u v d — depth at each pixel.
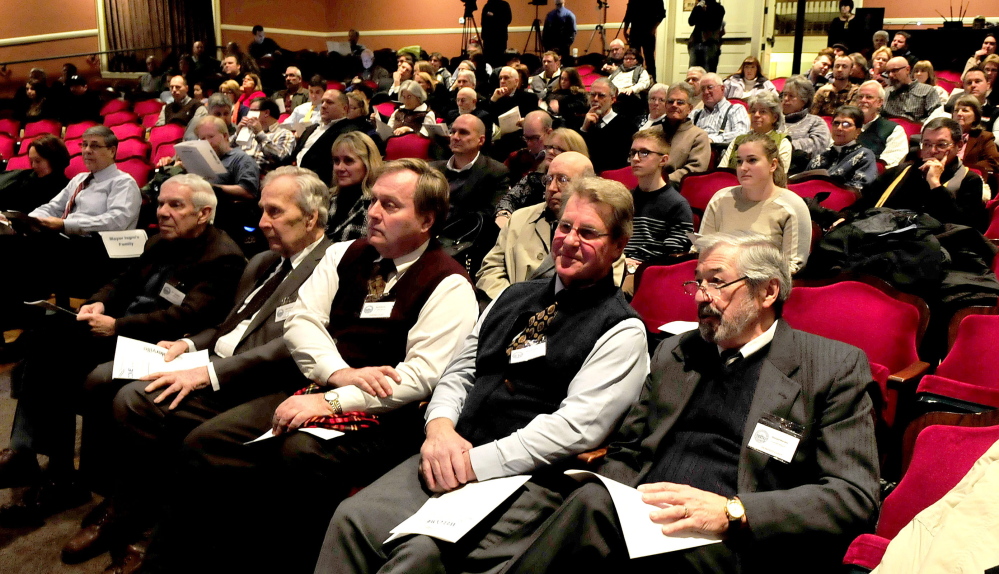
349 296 2.40
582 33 12.46
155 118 9.29
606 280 2.03
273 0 14.07
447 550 1.71
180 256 3.04
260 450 2.18
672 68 11.79
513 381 2.02
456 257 3.38
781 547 1.58
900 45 8.65
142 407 2.40
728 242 1.84
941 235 3.01
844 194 3.81
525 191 4.11
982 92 6.13
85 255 4.25
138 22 12.60
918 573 1.25
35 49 11.84
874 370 2.24
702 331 1.83
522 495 1.84
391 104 8.14
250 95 9.41
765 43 11.11
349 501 1.85
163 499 2.37
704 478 1.75
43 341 2.89
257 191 4.96
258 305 2.73
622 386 1.90
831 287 2.56
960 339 2.36
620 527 1.60
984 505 1.29
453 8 13.77
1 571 2.41
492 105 6.77
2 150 8.12
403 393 2.18
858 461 1.63
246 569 2.25
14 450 2.85
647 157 3.46
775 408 1.71
